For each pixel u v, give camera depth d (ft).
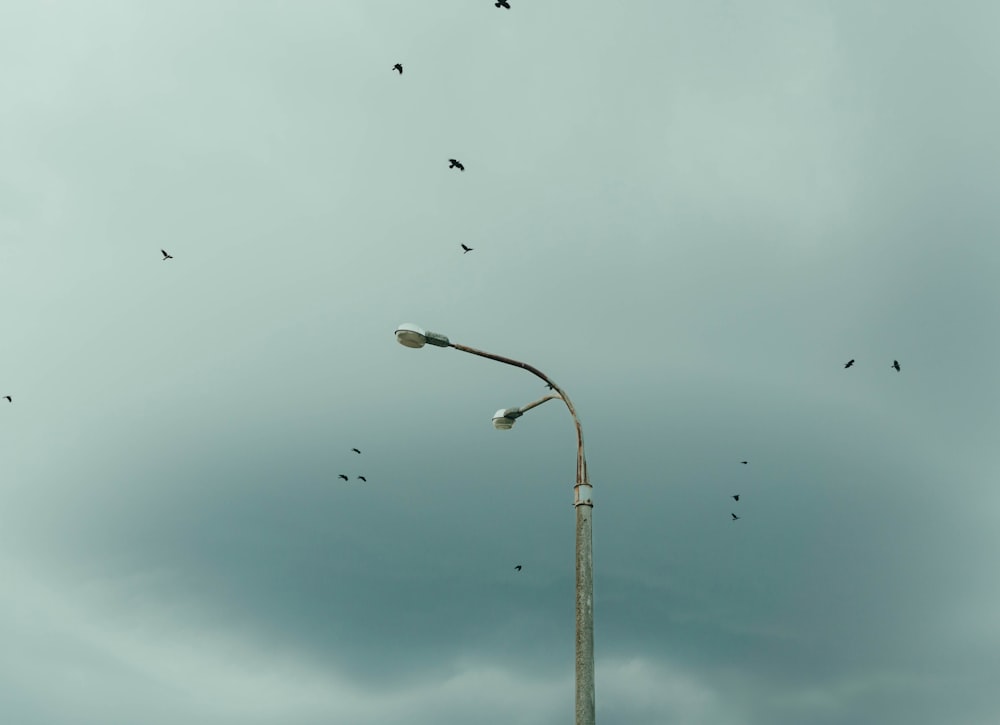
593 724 43.78
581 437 51.11
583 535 47.96
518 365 54.39
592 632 45.85
